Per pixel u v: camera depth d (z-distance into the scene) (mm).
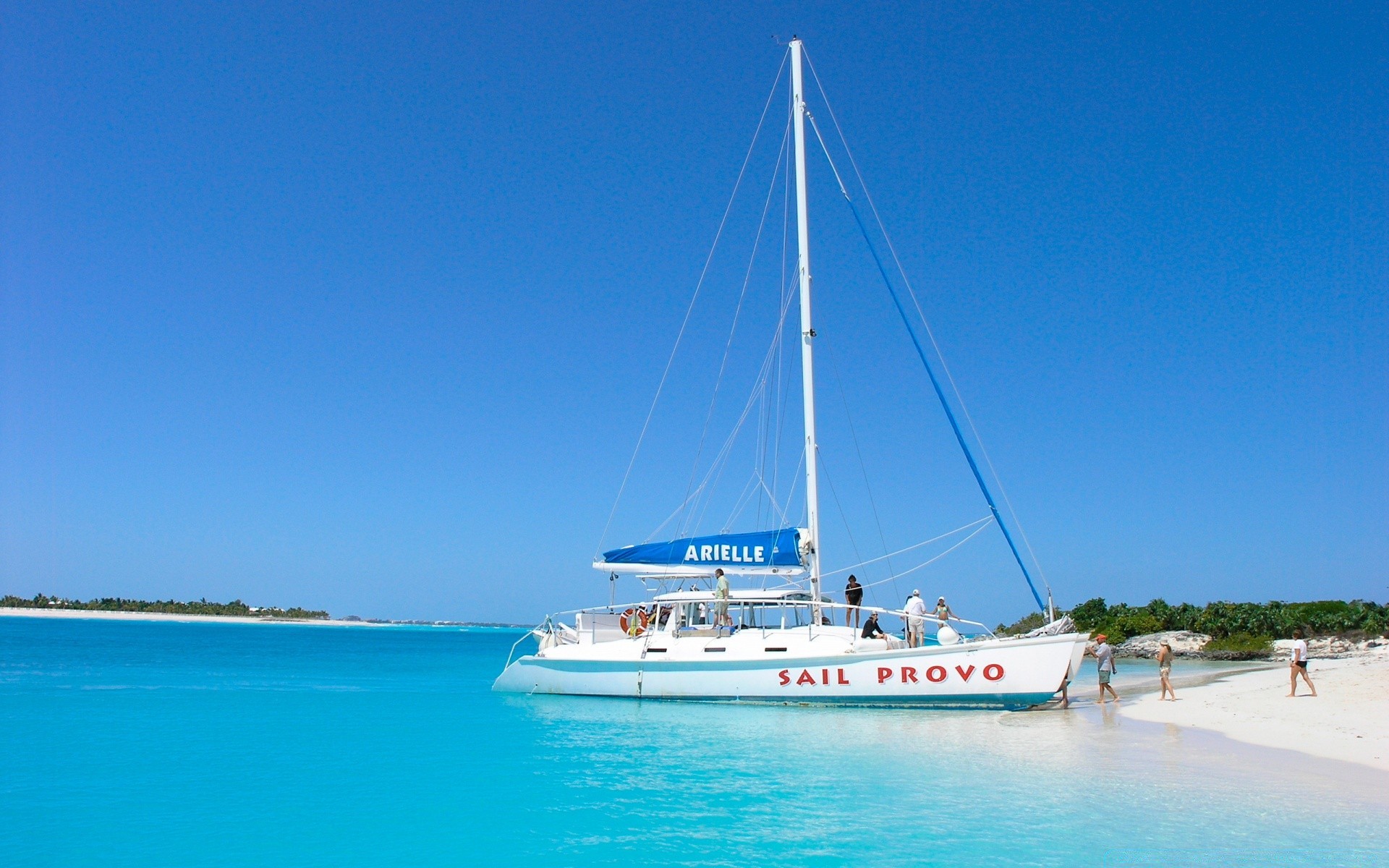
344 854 8805
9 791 11656
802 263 19625
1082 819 9688
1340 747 13891
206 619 193375
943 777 11922
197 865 8477
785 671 17938
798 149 20047
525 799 10984
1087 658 54438
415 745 15188
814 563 18625
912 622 18344
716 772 12461
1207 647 52219
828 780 11844
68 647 54844
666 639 19250
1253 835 8977
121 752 14789
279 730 17359
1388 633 49688
